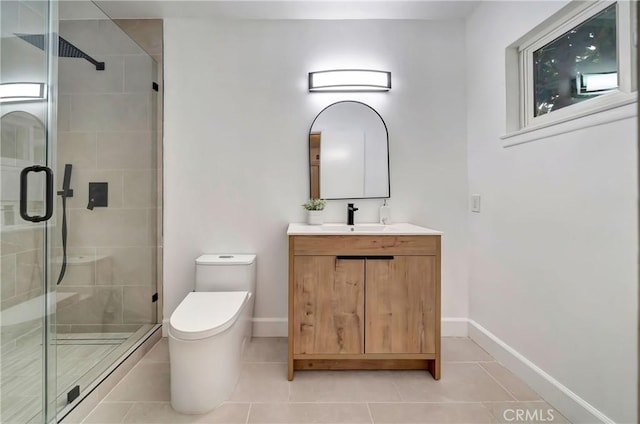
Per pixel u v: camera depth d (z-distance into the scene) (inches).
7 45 50.4
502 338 80.0
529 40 74.0
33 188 53.9
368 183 96.3
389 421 59.9
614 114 50.6
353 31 96.2
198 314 66.7
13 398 51.1
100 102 80.9
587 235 55.9
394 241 73.7
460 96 96.8
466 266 96.7
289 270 73.3
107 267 82.7
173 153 94.3
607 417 52.4
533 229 68.9
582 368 56.9
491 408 63.4
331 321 73.6
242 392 68.5
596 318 54.3
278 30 95.5
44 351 53.5
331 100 96.5
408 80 96.7
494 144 83.0
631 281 48.9
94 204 79.8
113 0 85.7
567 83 65.3
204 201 94.9
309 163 96.0
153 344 89.5
